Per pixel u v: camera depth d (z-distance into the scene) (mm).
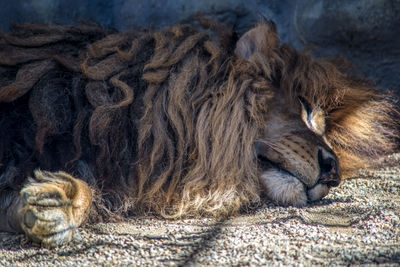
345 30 11852
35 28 8844
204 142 7812
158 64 7859
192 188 7660
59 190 6195
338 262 5121
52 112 7441
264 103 7836
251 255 5441
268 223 6867
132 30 9281
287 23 13344
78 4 13812
